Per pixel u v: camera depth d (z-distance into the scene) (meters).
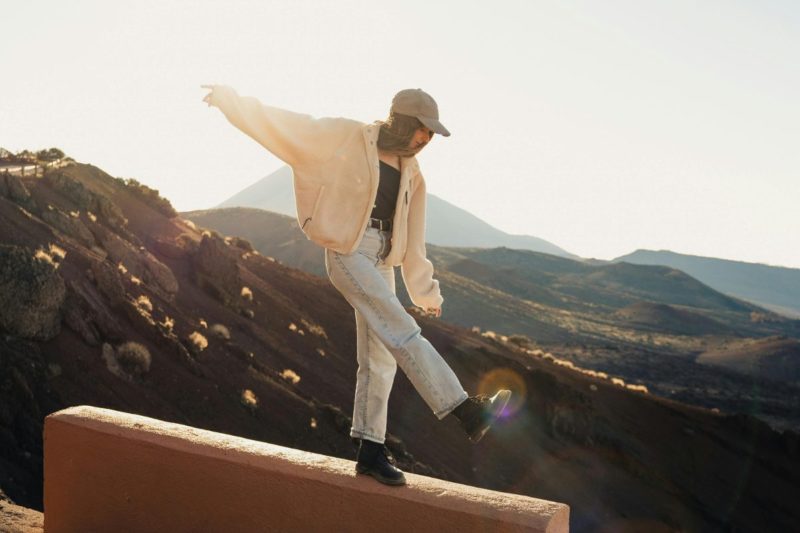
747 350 185.88
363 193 3.29
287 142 3.23
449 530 2.84
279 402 24.66
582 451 40.09
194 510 3.33
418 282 3.59
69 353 17.88
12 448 13.96
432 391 3.18
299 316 43.28
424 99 3.27
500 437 37.25
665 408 50.69
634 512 36.28
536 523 2.72
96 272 23.08
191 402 20.42
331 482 3.08
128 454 3.49
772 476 45.97
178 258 36.34
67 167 42.78
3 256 17.48
